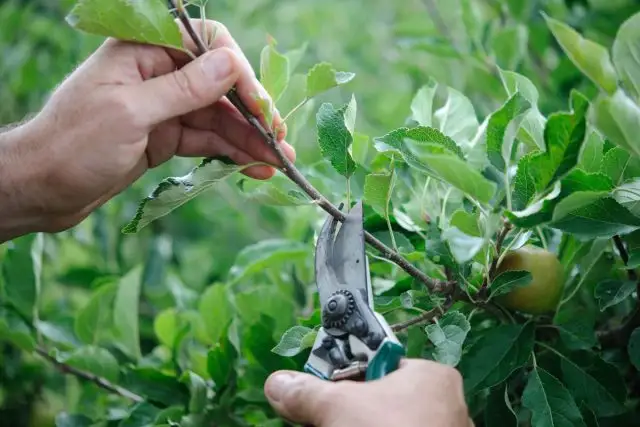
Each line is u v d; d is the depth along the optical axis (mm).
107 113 948
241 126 1074
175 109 945
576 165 933
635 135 814
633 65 856
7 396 1842
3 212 1062
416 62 2045
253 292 1356
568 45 813
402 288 1090
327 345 941
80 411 1435
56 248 2074
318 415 854
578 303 1147
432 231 981
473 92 1886
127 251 2201
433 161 810
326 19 2803
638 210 988
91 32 890
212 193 2361
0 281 1551
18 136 1011
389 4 2990
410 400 841
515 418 1054
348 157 990
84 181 1001
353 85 2590
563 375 1067
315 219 1513
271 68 993
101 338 1642
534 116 1037
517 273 967
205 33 970
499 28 1817
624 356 1187
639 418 1216
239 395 1233
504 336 1034
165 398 1265
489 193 820
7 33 2369
